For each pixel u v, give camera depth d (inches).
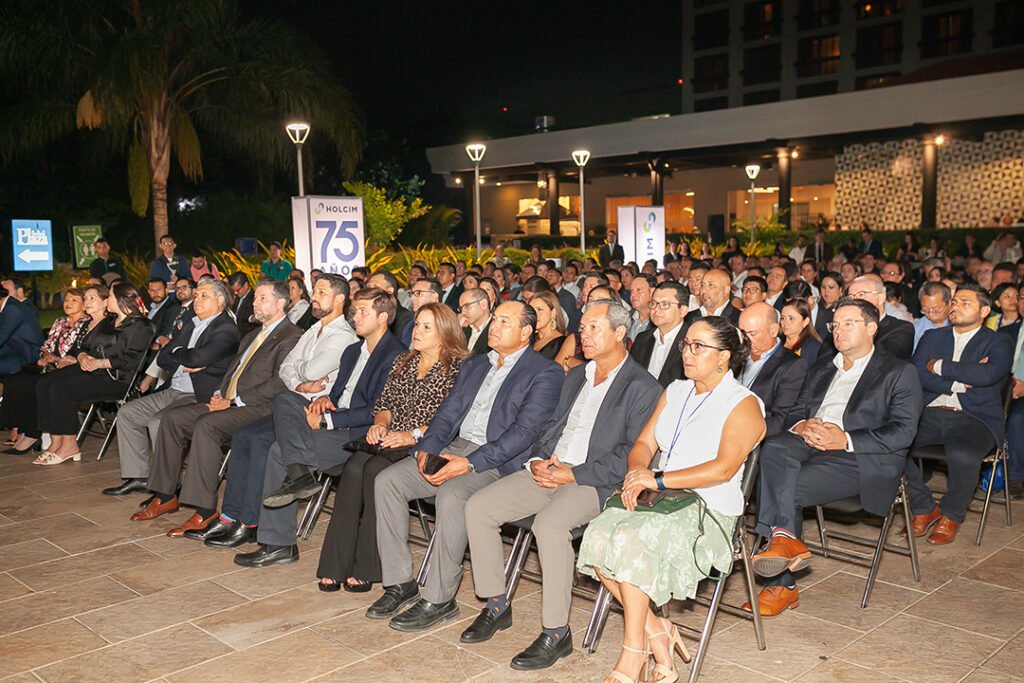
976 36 1501.0
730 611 138.6
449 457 151.1
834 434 147.9
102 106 645.3
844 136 930.1
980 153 909.2
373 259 663.1
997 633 138.8
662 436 134.2
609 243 684.7
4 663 134.8
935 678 124.9
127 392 256.1
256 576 169.3
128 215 956.0
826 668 128.7
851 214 996.6
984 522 179.0
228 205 935.0
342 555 159.3
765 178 1228.5
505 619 144.1
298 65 708.7
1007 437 207.5
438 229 994.7
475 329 224.1
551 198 1173.7
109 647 139.8
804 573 165.6
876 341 207.0
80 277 666.8
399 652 136.7
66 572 172.6
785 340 193.0
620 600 121.9
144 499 221.5
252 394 198.2
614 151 1087.0
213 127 725.9
